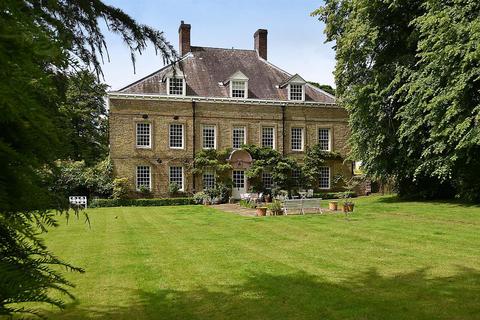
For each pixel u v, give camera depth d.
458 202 19.20
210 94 28.47
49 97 2.09
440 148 16.50
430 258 8.61
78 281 7.19
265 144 29.39
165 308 5.83
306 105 30.03
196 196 26.61
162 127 27.34
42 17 2.17
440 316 5.33
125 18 3.51
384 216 15.91
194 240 11.27
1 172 1.66
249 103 28.86
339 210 18.91
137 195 26.78
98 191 25.50
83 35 3.37
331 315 5.43
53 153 2.05
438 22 15.62
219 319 5.39
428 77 16.06
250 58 31.80
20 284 1.53
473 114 15.40
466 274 7.30
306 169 29.53
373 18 19.17
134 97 26.80
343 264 8.24
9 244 2.00
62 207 2.28
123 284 7.00
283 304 5.90
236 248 10.04
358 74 21.00
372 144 21.02
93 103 23.17
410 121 17.83
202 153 27.62
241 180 28.94
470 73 14.55
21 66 1.44
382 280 7.04
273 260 8.68
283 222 14.81
